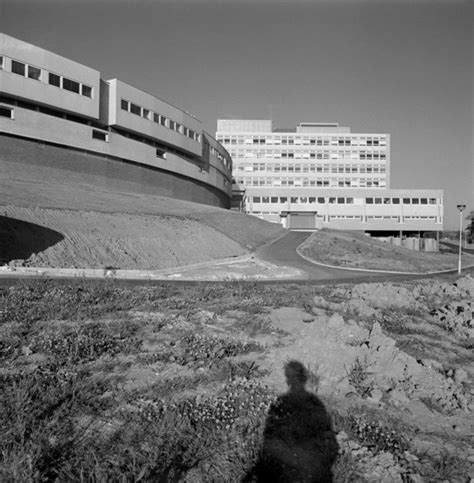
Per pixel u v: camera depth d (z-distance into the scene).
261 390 5.25
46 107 40.44
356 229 82.44
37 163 39.12
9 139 36.91
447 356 7.85
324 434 4.36
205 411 4.51
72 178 42.50
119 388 5.05
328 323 7.68
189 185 63.53
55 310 8.78
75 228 26.25
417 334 9.52
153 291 12.81
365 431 4.46
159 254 28.97
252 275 25.47
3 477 3.18
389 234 85.00
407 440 4.38
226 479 3.42
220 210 55.69
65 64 41.19
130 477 3.31
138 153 50.88
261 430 4.28
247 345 7.13
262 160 88.19
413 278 27.78
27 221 24.00
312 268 32.59
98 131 45.38
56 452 3.58
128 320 8.49
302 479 3.52
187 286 15.71
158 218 36.16
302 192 83.88
